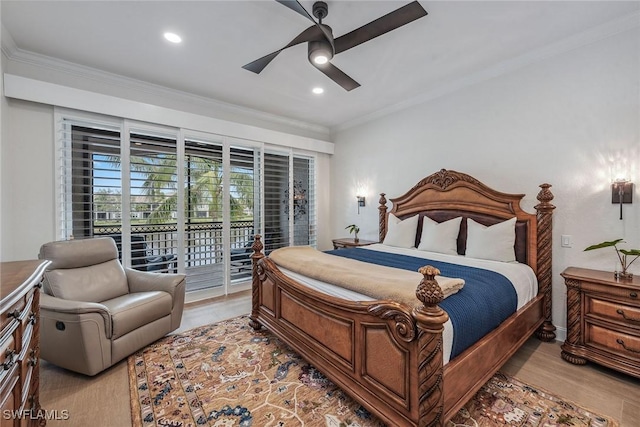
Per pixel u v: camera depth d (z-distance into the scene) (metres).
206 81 3.27
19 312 1.12
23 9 2.05
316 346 1.90
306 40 1.99
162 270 3.46
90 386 1.88
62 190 2.84
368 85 3.41
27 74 2.67
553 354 2.30
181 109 3.61
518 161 2.84
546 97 2.65
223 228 3.93
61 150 2.84
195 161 3.69
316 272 2.13
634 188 2.20
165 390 1.84
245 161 4.14
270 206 4.51
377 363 1.47
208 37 2.42
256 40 2.47
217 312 3.26
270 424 1.55
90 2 1.99
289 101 3.89
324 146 5.05
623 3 2.04
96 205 3.04
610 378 1.96
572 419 1.58
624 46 2.24
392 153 4.16
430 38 2.46
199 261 3.71
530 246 2.66
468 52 2.69
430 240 3.17
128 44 2.52
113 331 2.05
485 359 1.63
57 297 2.21
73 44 2.52
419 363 1.25
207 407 1.68
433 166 3.62
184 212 3.57
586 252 2.44
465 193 3.18
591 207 2.41
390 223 3.77
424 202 3.61
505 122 2.93
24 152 2.65
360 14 2.14
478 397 1.76
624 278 2.04
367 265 2.22
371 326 1.51
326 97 3.77
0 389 0.94
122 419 1.58
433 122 3.61
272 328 2.44
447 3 2.02
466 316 1.53
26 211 2.67
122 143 3.16
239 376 2.00
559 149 2.58
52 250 2.33
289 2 1.61
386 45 2.56
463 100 3.28
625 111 2.24
